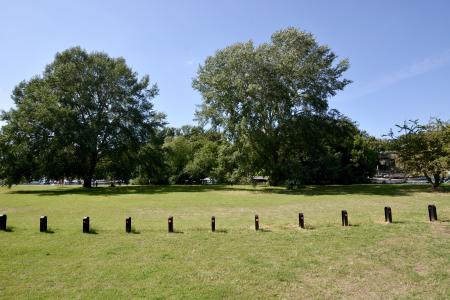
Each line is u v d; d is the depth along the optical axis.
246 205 21.36
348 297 7.22
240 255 10.01
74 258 9.69
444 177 31.78
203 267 8.96
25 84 44.81
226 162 40.03
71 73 43.00
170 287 7.63
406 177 50.28
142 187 44.56
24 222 15.28
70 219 16.23
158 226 14.13
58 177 42.81
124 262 9.35
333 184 47.03
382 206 19.75
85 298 7.02
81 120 44.59
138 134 47.03
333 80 38.66
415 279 8.13
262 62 35.38
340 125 39.47
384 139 33.53
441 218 14.98
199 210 19.12
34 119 39.94
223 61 37.16
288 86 37.88
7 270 8.69
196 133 79.56
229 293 7.33
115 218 16.45
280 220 15.45
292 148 39.72
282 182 37.59
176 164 57.31
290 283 7.93
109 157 47.34
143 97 48.59
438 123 31.36
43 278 8.14
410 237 11.77
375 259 9.59
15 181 40.59
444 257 9.64
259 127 36.28
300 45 37.16
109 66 45.53
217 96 36.72
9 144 40.19
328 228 13.38
